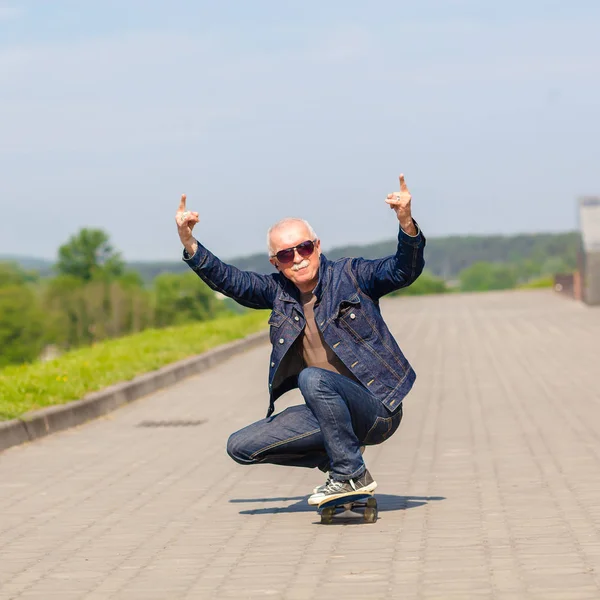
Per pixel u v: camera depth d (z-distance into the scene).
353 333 7.60
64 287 145.25
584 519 7.51
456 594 5.68
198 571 6.53
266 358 25.14
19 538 7.76
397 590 5.83
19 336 127.06
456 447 11.29
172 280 157.62
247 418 14.78
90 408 15.16
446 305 51.16
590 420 12.95
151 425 14.35
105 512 8.63
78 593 6.15
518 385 17.20
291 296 7.70
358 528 7.52
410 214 7.28
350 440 7.52
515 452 10.80
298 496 8.96
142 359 21.20
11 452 12.16
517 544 6.82
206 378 20.83
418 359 22.64
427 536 7.17
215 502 8.87
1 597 6.12
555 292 60.94
